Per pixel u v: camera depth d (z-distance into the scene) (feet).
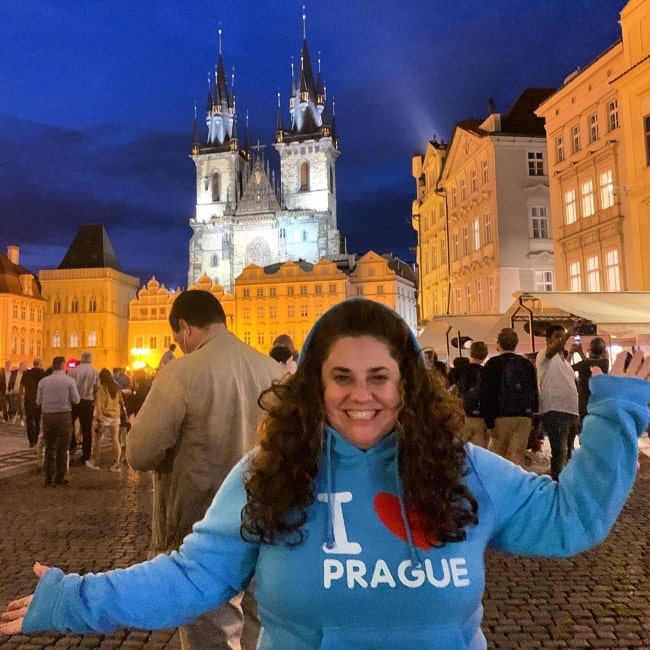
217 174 359.25
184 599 5.76
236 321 267.18
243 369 11.58
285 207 350.02
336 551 5.35
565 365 32.50
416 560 5.30
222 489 6.16
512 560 21.35
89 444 45.68
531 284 110.22
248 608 10.35
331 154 362.33
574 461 6.00
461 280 130.52
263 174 342.85
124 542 23.93
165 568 5.84
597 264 85.20
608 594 17.89
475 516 5.54
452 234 136.77
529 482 6.03
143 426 10.84
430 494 5.36
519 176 111.86
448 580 5.28
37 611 5.59
